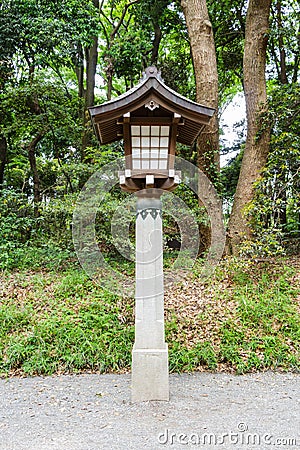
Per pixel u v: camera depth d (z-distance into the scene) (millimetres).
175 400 3885
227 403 3824
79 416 3559
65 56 9562
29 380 4570
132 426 3328
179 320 5844
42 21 8742
